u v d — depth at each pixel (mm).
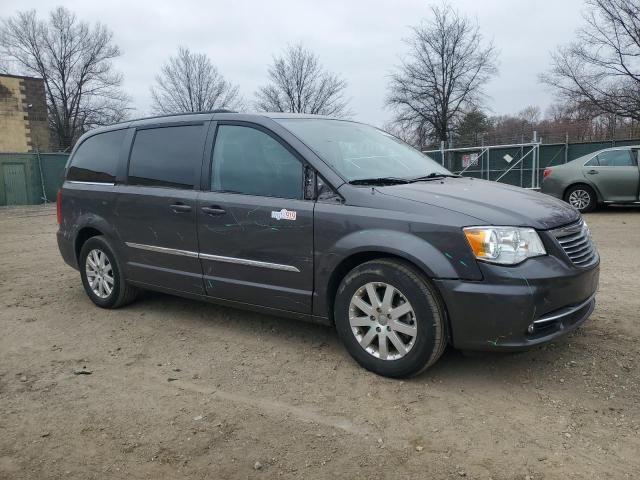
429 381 3574
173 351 4266
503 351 3297
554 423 3039
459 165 22625
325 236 3719
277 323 4785
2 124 28203
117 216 5039
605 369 3658
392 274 3459
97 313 5289
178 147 4676
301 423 3123
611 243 8219
